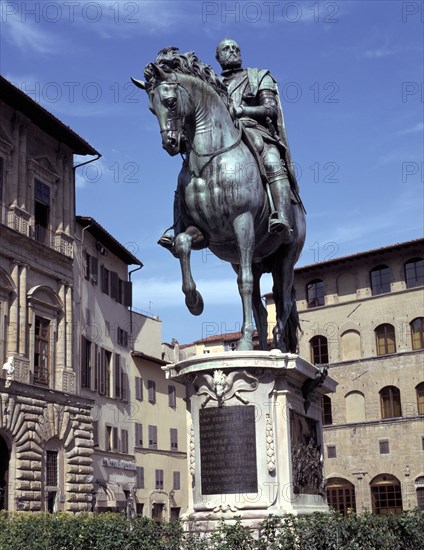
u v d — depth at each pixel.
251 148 8.44
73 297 38.69
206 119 8.15
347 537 6.70
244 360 7.86
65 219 38.66
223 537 6.64
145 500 49.41
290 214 8.62
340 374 52.34
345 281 53.56
